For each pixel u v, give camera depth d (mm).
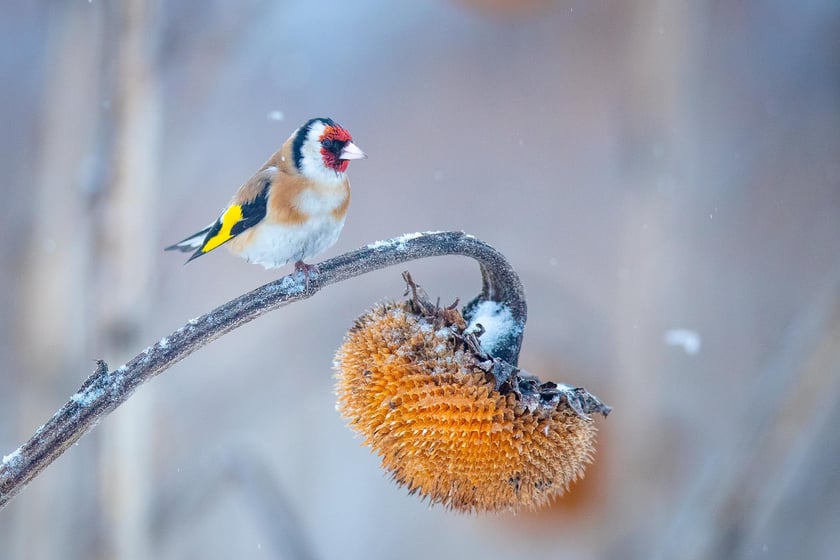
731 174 14672
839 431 12984
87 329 10242
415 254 5164
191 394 12758
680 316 12625
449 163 19438
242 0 11141
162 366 4797
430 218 18781
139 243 10305
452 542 14586
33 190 10430
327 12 19641
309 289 5008
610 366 13227
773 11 17156
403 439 4867
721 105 14547
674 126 12438
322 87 19703
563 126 19453
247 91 18141
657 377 12430
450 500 4973
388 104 19953
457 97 19984
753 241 16594
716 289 13773
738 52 16688
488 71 19969
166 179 11711
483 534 13781
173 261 15383
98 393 4715
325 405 14273
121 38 10172
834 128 17094
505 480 4855
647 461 12344
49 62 10398
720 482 10492
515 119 19672
